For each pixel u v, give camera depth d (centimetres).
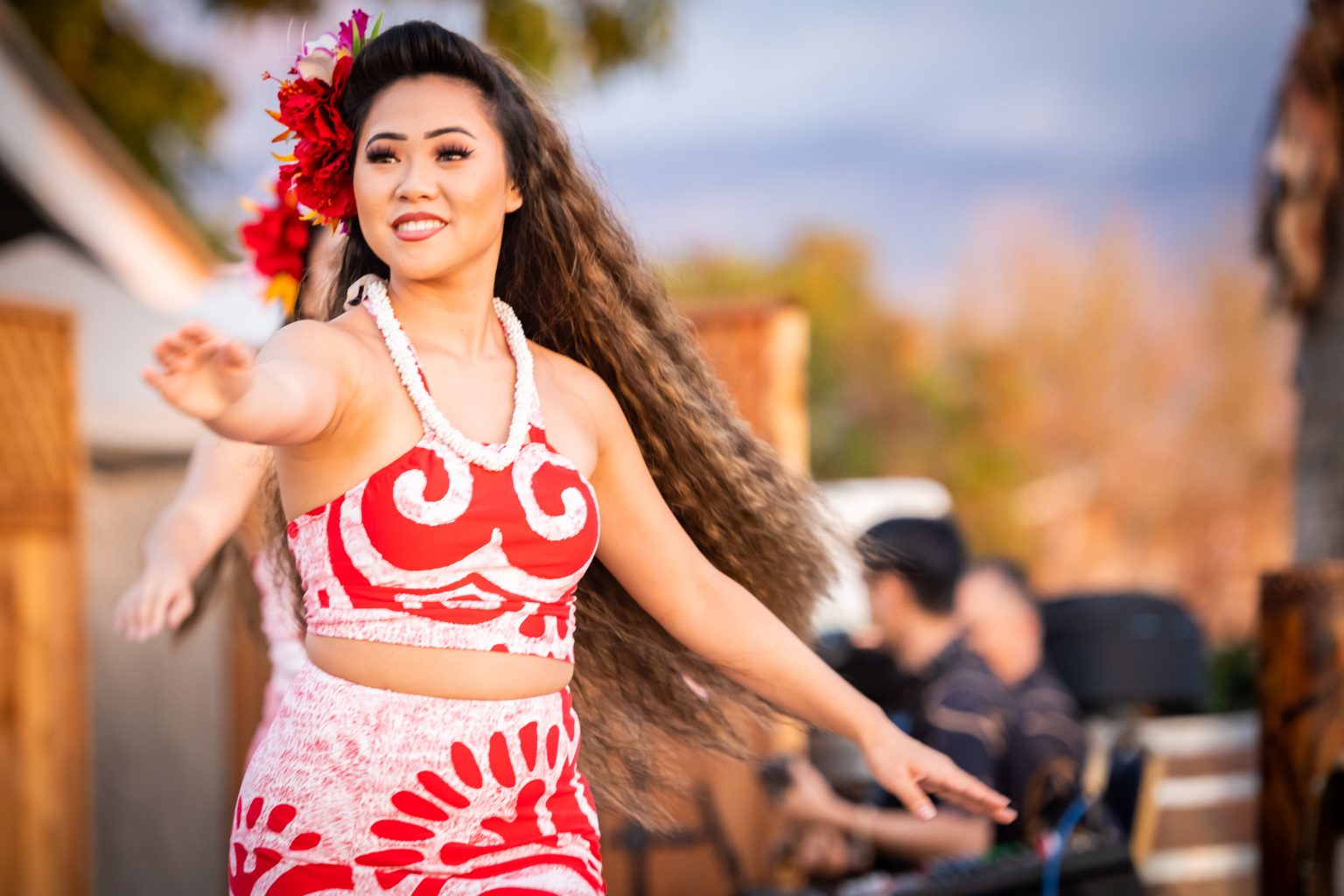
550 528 327
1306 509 1087
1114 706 839
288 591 443
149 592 496
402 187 325
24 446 1008
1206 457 4956
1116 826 674
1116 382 5131
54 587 1017
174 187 3266
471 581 322
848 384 5241
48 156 1107
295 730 324
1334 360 1066
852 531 434
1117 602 880
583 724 414
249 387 274
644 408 392
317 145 348
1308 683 582
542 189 374
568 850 338
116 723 1111
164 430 1102
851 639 769
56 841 1004
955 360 5294
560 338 387
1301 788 582
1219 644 2131
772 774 739
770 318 1027
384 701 320
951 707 677
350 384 314
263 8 2925
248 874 323
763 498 408
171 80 3200
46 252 1132
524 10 2550
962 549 727
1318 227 1073
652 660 414
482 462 323
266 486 382
